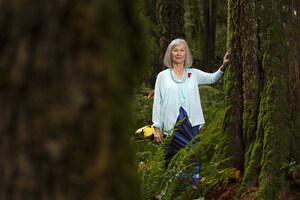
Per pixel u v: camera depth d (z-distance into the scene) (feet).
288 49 10.78
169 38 25.44
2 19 1.89
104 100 1.99
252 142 11.20
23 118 1.88
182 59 12.54
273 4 10.78
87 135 1.94
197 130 12.72
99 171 1.97
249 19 11.16
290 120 10.62
